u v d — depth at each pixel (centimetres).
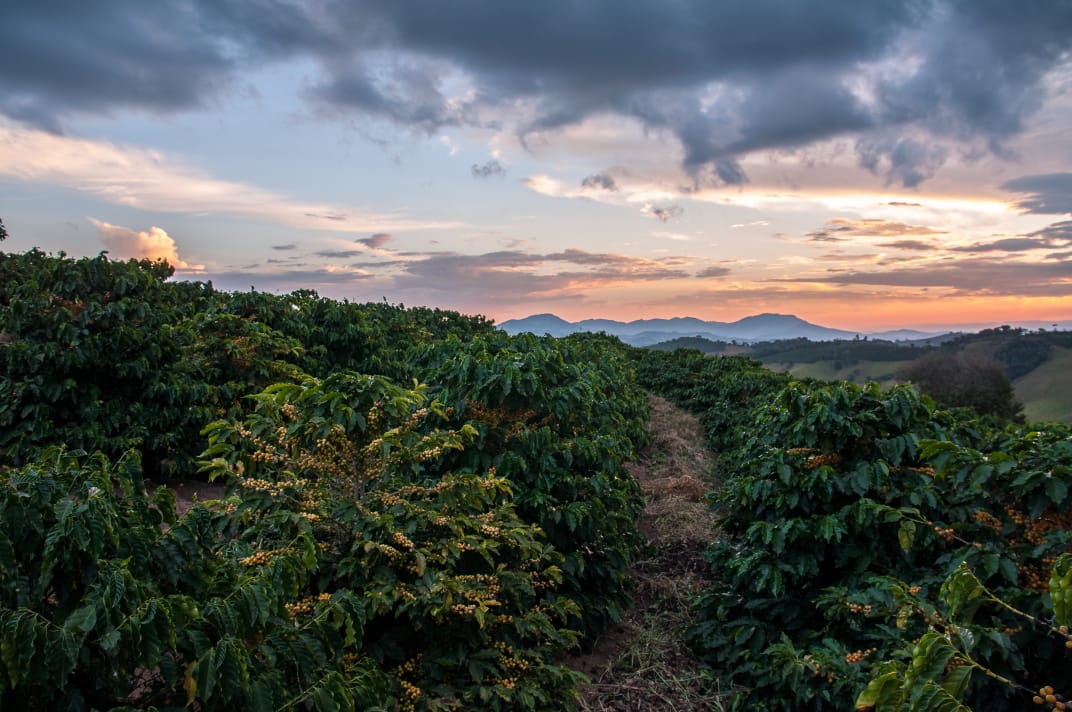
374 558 328
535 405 500
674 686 433
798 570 407
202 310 968
